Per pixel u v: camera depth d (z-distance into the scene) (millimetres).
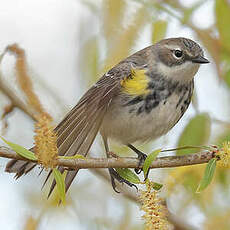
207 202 9914
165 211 7223
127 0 9398
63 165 7719
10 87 11312
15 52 9586
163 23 9562
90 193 11680
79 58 10766
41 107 9359
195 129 9891
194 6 10297
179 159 8484
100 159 8031
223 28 10234
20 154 7168
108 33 9398
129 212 11000
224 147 8164
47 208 10617
